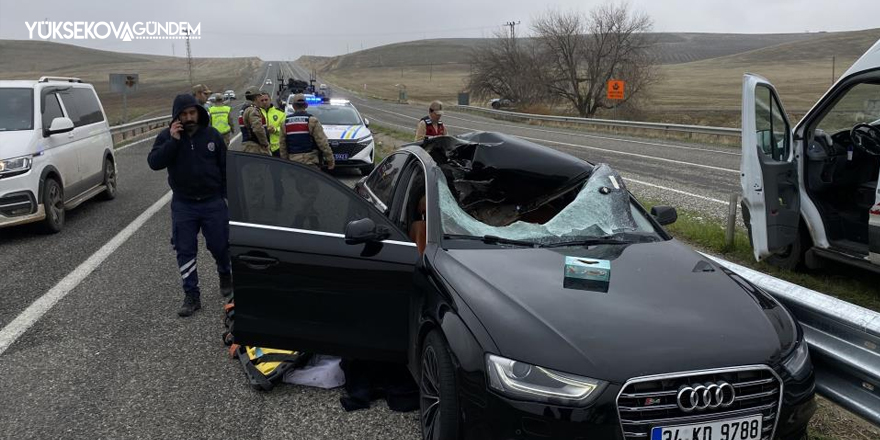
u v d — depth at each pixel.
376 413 3.55
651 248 3.58
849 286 5.71
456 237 3.54
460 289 2.96
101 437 3.29
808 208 5.85
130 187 11.72
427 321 3.09
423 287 3.27
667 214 4.18
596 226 3.78
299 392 3.81
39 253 7.00
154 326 4.85
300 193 3.76
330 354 3.64
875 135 5.39
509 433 2.49
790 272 6.17
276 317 3.69
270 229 3.69
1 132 7.55
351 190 3.79
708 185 11.62
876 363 2.89
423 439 3.08
